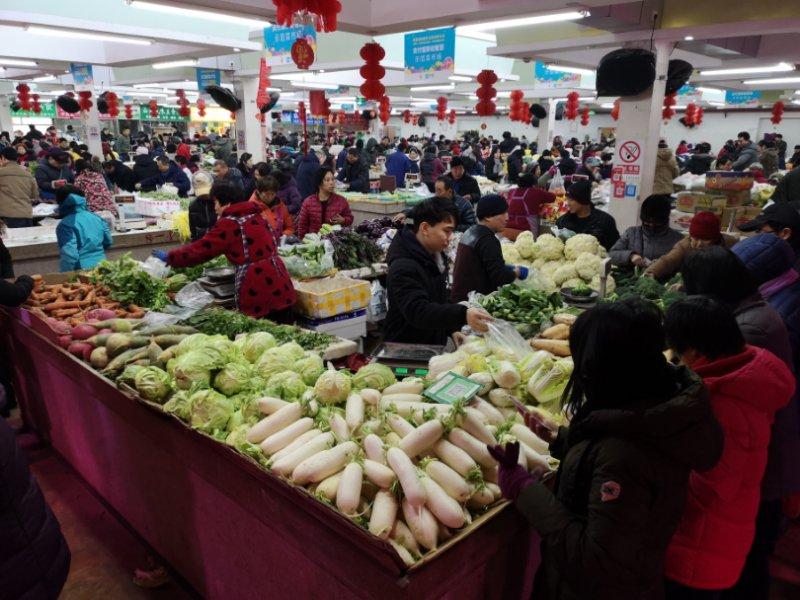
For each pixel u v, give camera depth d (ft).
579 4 18.06
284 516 5.99
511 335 8.29
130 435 8.99
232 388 7.78
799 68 33.86
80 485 11.68
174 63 38.40
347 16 20.07
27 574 5.92
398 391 7.06
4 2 24.38
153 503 8.97
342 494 5.29
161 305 12.94
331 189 20.83
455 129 119.96
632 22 20.83
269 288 13.17
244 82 40.81
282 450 6.20
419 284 9.39
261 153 42.50
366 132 84.99
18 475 5.92
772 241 8.07
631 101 22.36
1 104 76.23
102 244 18.40
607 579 4.41
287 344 8.77
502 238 18.37
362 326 15.38
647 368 4.43
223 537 7.37
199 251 12.49
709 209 19.72
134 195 26.17
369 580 5.06
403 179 41.39
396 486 5.43
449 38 29.76
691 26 20.86
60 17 25.50
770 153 41.91
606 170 46.06
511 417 6.84
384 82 51.24
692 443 4.34
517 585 6.19
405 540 5.06
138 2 17.65
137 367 8.71
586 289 11.99
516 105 49.62
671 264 12.32
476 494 5.52
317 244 16.94
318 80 49.96
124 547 9.99
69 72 48.88
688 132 87.92
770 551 7.65
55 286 13.38
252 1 18.11
